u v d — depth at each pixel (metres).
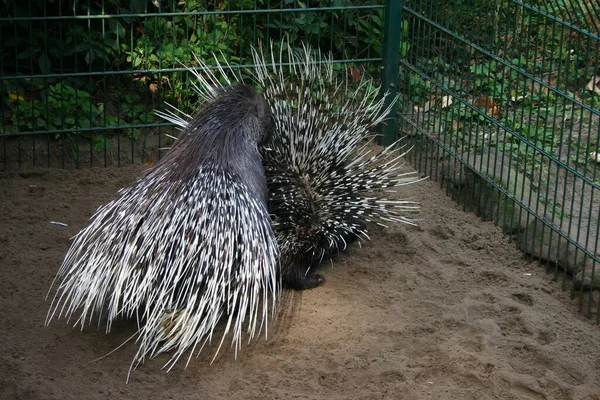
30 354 2.91
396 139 4.11
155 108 4.16
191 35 4.22
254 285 2.93
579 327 3.08
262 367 2.91
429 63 4.04
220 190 2.95
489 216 3.64
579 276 3.23
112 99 4.20
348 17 4.33
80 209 3.61
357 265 3.37
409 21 4.01
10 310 3.07
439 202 3.77
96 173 3.86
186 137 3.10
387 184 3.40
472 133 4.04
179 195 2.91
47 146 3.91
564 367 2.93
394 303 3.18
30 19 3.73
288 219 3.19
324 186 3.28
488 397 2.83
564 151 3.91
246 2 4.20
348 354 2.96
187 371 2.89
